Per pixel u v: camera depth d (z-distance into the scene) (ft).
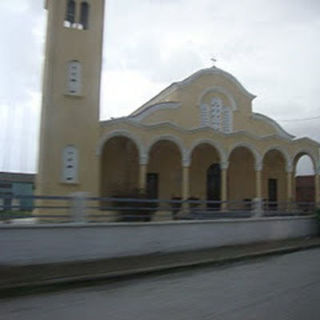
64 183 68.74
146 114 87.35
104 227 42.75
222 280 35.40
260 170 91.45
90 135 71.36
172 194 89.81
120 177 82.64
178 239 49.60
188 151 81.61
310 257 50.83
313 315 23.80
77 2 72.79
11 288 30.25
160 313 24.53
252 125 100.07
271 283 33.73
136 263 40.98
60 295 29.63
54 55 70.13
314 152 100.27
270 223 63.93
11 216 39.68
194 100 92.89
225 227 56.13
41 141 70.54
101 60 73.46
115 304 26.78
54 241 39.27
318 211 73.10
